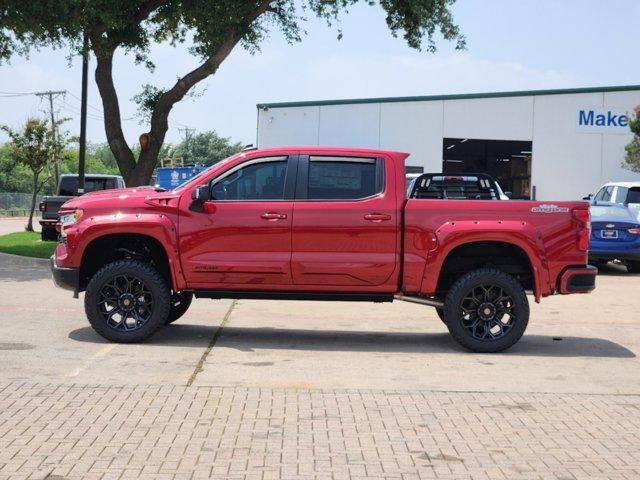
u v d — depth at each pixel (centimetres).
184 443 547
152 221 898
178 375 749
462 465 516
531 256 886
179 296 1018
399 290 905
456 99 4019
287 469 501
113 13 2083
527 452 545
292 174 907
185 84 2275
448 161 4184
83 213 913
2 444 538
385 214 891
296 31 2445
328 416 620
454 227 883
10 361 795
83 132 2700
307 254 894
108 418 602
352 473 497
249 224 895
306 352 883
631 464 523
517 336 891
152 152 2328
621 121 4056
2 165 8600
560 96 4044
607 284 1670
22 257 2038
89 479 477
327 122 4053
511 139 4056
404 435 577
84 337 937
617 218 1844
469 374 786
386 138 4038
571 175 4081
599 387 740
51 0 1952
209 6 2197
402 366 818
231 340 946
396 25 2480
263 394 682
